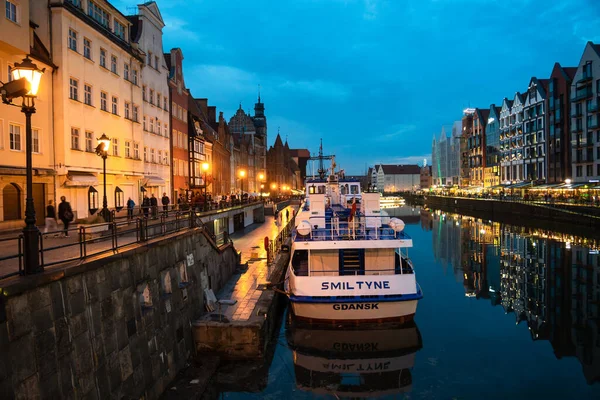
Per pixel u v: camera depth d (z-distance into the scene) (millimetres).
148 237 14117
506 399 12930
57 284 8133
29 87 8000
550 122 80938
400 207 116500
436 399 12969
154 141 35844
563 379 14289
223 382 13336
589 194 60719
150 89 35219
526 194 75688
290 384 13555
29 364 7223
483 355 16219
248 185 82125
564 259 34719
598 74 64375
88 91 25438
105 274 9867
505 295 24844
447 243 45000
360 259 18109
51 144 22406
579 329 19078
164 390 12062
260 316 15562
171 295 13570
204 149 50406
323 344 16766
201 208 30984
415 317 20922
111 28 28719
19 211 20531
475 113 125562
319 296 16812
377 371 14711
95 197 26156
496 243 43875
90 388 8836
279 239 32938
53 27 22531
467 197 99000
